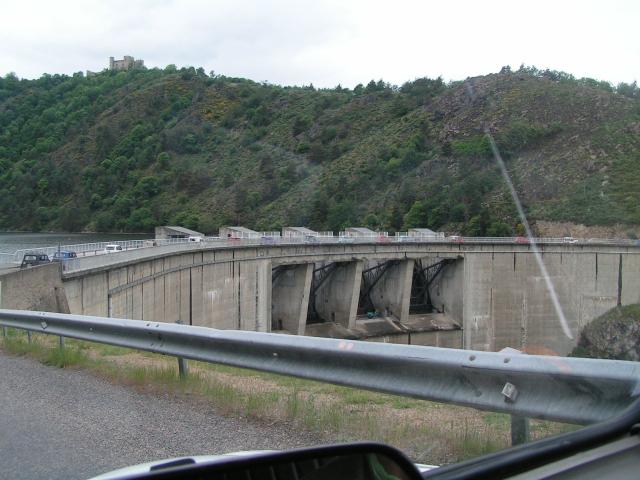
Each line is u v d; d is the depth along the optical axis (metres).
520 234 84.06
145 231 117.75
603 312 78.25
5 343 15.47
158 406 9.14
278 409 8.68
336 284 75.50
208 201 125.38
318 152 139.50
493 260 80.50
